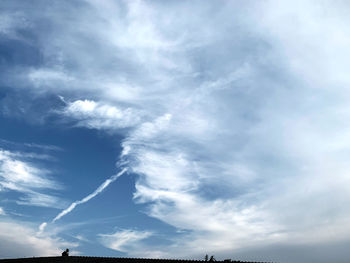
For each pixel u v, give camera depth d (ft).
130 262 115.55
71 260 122.21
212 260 108.58
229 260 107.45
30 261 123.13
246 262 105.19
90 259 121.19
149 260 113.91
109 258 119.65
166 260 112.06
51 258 124.36
